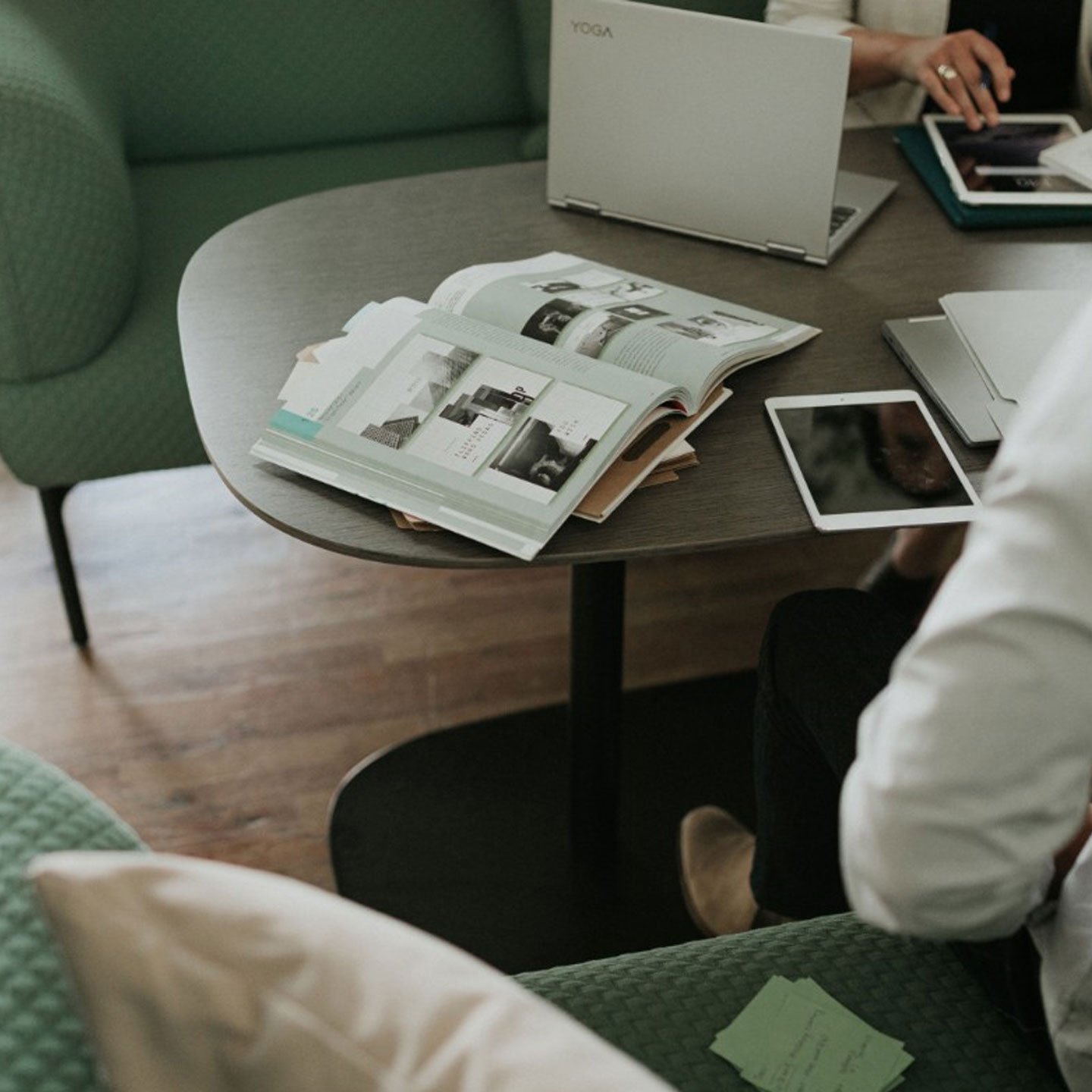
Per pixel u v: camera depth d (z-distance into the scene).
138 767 1.94
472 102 2.46
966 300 1.44
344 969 0.70
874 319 1.47
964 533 2.11
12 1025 0.81
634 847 1.82
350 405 1.27
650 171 1.61
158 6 2.28
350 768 1.95
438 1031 0.67
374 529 1.19
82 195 1.83
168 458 1.99
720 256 1.60
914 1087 1.01
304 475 1.24
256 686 2.06
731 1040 1.03
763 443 1.28
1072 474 0.68
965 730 0.71
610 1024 1.05
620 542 1.17
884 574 2.10
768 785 1.30
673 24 1.51
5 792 0.96
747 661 2.12
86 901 0.71
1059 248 1.61
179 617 2.16
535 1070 0.65
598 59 1.57
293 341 1.43
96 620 2.15
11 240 1.79
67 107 1.82
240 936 0.71
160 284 2.02
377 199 1.72
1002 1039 1.04
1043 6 2.01
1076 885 0.90
